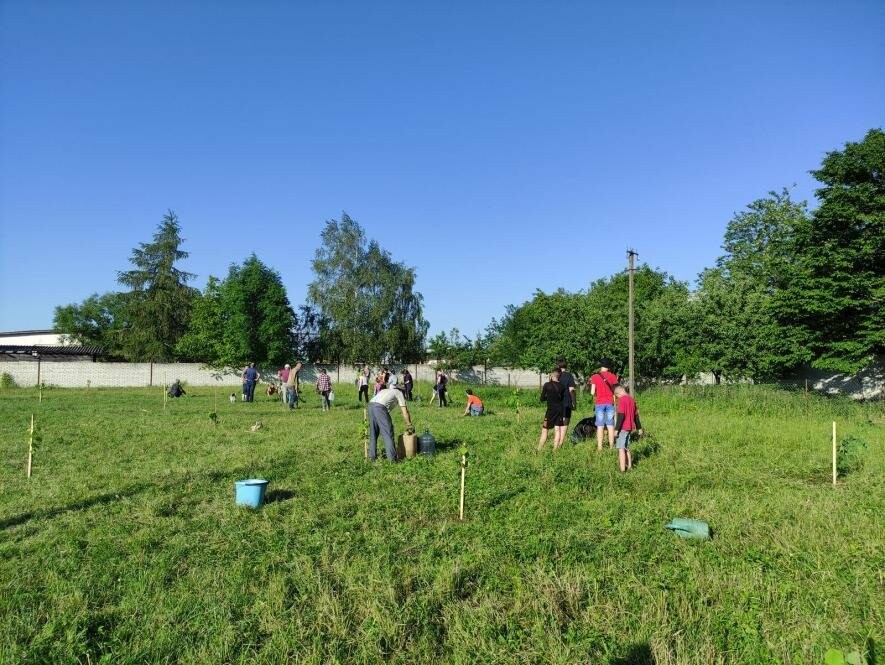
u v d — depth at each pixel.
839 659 3.10
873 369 33.84
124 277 58.91
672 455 11.96
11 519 7.48
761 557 6.12
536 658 4.23
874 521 7.43
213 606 4.91
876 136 31.50
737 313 33.03
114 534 6.88
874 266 32.00
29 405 25.45
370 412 11.54
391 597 5.05
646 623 4.66
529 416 21.05
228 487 9.23
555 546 6.48
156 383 49.19
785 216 44.75
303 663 4.08
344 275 54.34
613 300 37.41
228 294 52.53
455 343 53.44
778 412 21.12
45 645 4.31
